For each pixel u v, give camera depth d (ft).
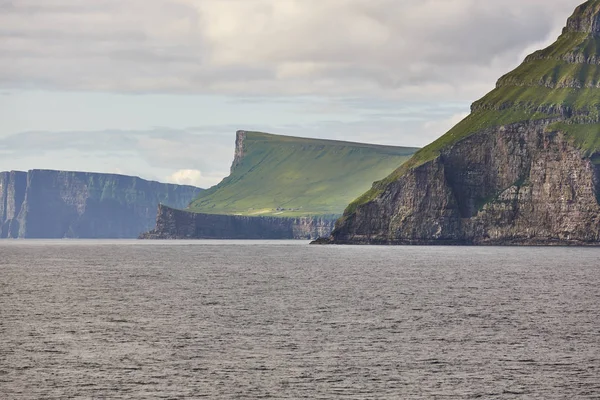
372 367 378.73
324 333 464.24
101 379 355.97
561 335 458.91
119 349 416.67
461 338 448.65
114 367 377.30
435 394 335.88
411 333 464.65
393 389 342.44
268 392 337.93
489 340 443.32
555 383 352.49
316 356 400.88
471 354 406.21
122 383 349.82
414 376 362.74
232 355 402.72
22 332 467.93
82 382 351.05
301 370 372.58
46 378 357.41
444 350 415.64
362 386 346.74
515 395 335.26
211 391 338.75
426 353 408.26
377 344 431.02
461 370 373.40
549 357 399.85
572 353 409.08
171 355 402.72
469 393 337.31
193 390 339.77
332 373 367.25
